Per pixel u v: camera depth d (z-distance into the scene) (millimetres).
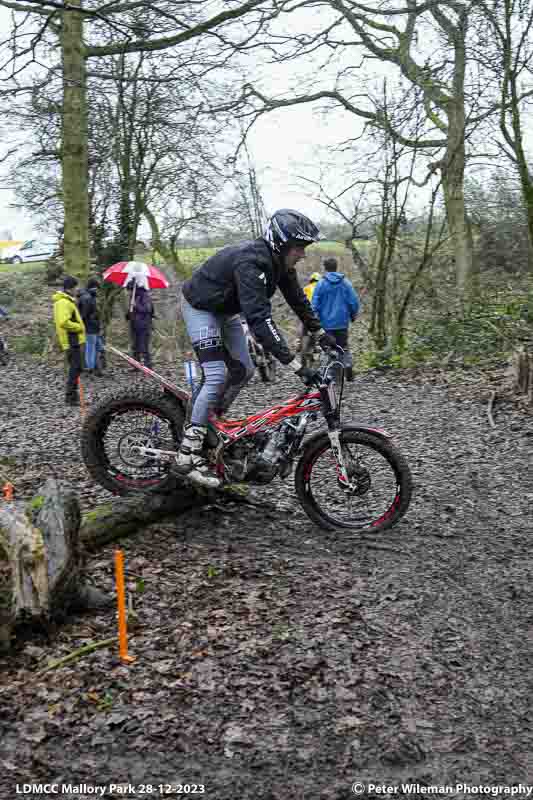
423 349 12320
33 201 16781
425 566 4438
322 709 3119
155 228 18359
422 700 3191
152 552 4555
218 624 3717
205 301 4543
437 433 7711
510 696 3248
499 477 6203
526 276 16344
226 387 4785
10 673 3404
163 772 2789
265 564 4398
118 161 16359
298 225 4391
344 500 5199
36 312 21703
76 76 13797
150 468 5059
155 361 14992
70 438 7816
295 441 4777
